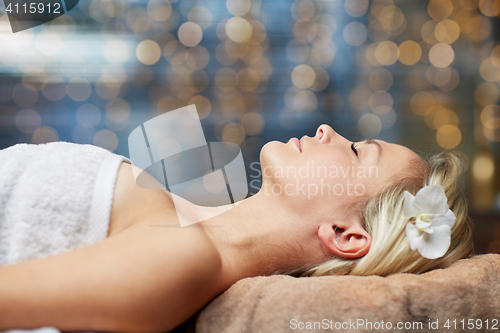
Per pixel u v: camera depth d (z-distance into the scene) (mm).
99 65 2492
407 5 2725
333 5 2717
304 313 579
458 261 753
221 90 2668
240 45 2648
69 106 2473
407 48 2732
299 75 2725
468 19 2615
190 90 2629
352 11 2725
